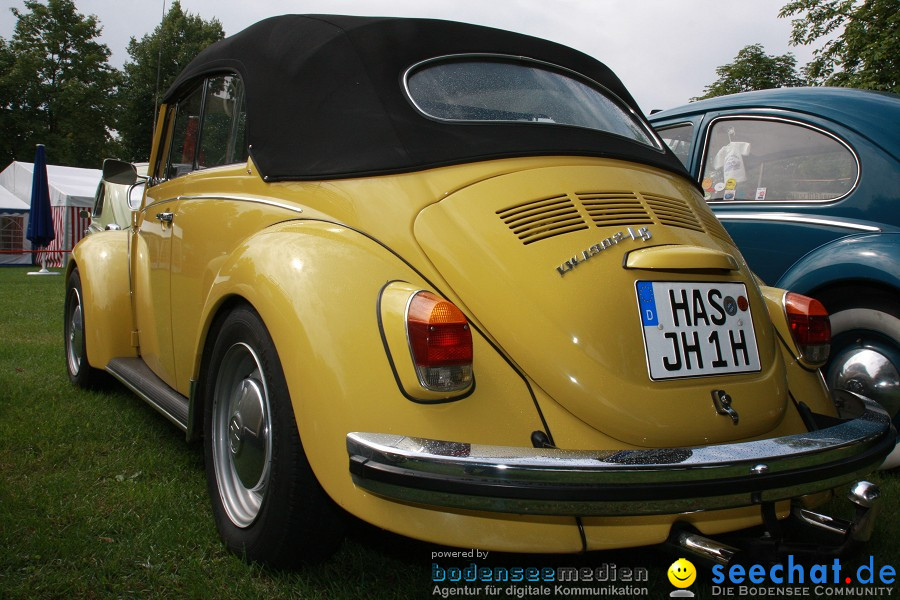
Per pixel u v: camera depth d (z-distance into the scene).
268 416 2.07
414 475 1.63
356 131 2.35
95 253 3.88
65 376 4.61
